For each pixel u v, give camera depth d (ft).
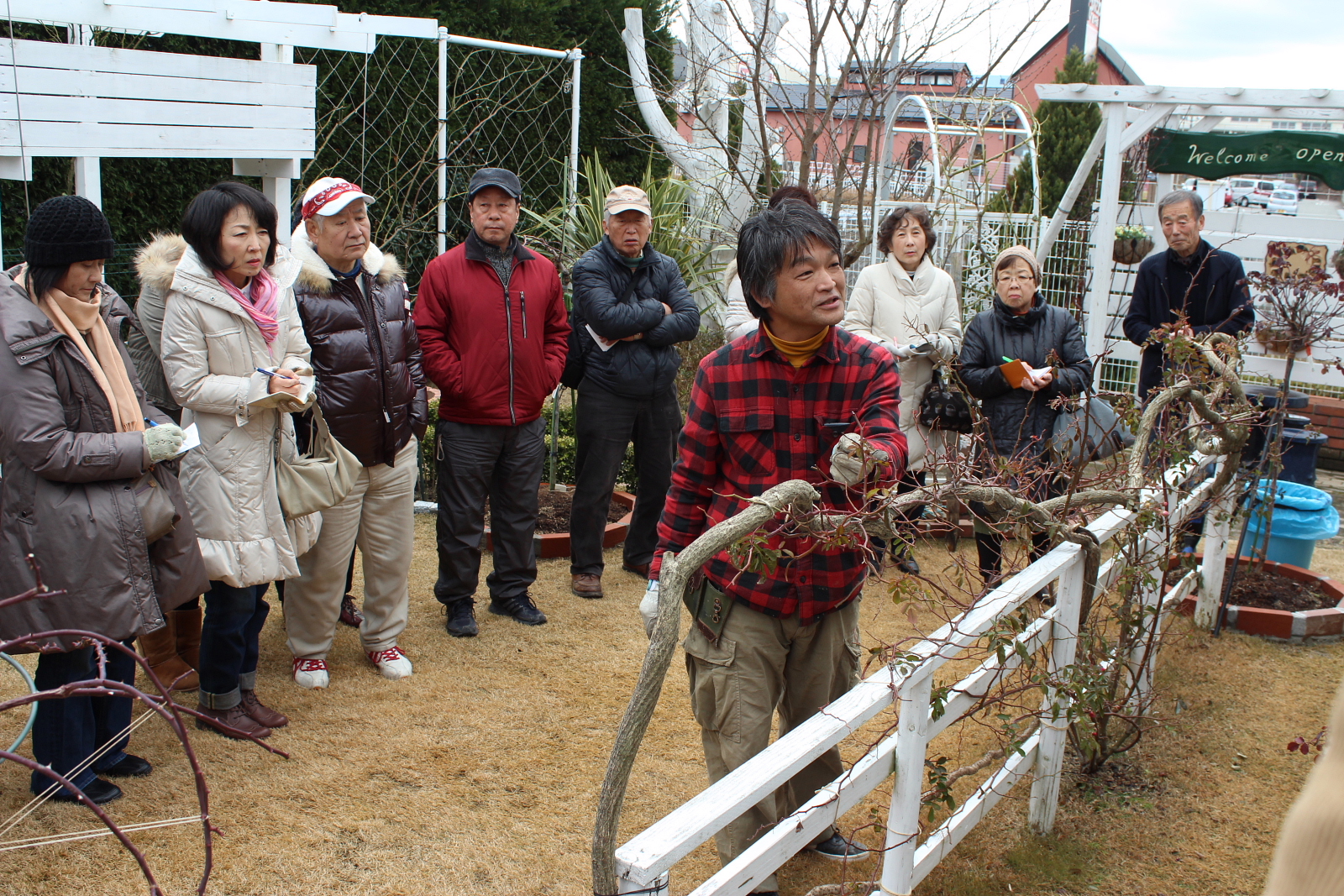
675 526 8.16
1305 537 16.67
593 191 24.71
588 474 15.34
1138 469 10.46
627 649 13.67
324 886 8.57
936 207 23.32
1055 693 9.21
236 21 15.07
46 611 8.71
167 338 10.05
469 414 13.48
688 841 5.11
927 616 14.48
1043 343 14.57
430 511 19.01
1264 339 23.43
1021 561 11.09
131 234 22.36
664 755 10.98
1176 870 9.16
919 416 15.93
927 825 9.59
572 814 9.78
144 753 10.48
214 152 14.76
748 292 7.47
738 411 7.78
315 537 11.33
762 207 22.43
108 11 13.62
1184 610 15.31
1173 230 16.74
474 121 26.63
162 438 8.92
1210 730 11.82
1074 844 9.50
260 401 9.84
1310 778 3.07
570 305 23.76
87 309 8.87
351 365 11.51
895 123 27.71
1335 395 25.84
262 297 10.51
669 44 29.66
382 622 12.60
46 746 9.25
